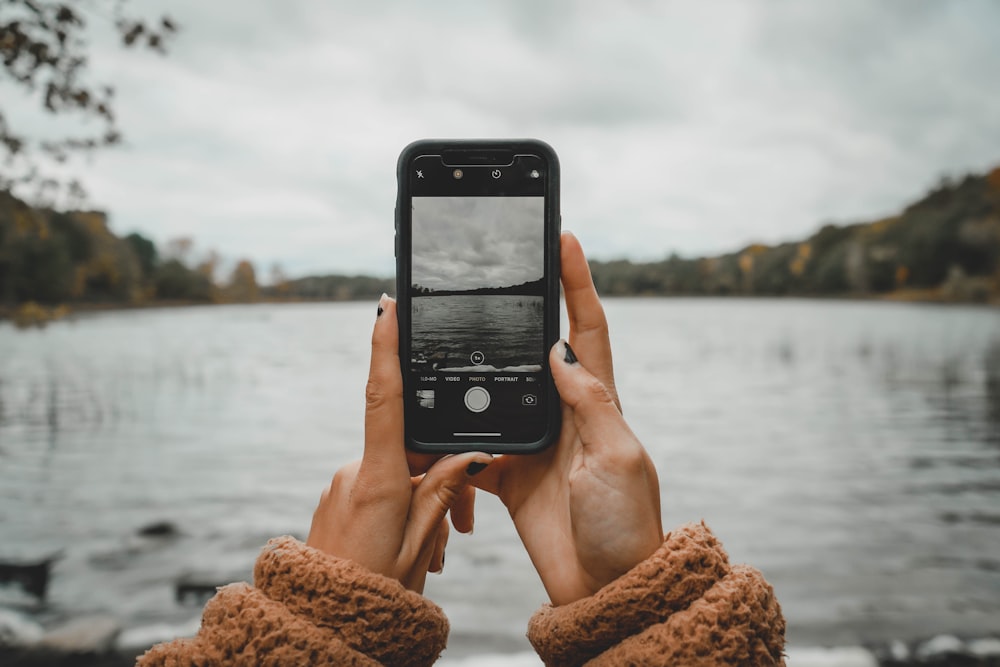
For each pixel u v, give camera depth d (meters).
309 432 27.70
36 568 11.30
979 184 186.88
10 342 84.25
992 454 23.34
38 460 21.69
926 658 8.32
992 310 153.50
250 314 176.75
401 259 1.50
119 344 83.31
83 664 7.84
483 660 7.81
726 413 33.44
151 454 22.94
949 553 12.74
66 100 8.27
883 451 23.94
